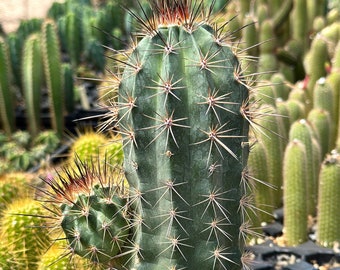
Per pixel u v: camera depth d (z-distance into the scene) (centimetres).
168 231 29
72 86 84
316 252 48
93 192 30
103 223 29
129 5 101
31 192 45
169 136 27
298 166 47
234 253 30
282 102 56
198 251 29
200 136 28
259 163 48
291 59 73
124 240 30
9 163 70
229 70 28
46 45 79
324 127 55
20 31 102
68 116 83
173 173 28
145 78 28
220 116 28
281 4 82
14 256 38
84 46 103
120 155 41
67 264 34
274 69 71
